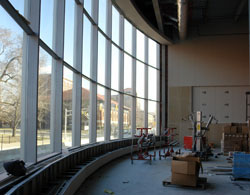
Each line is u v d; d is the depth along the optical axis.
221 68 16.73
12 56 4.06
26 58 4.69
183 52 17.14
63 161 5.84
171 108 16.92
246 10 15.64
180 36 15.95
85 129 8.94
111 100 11.46
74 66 7.92
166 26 17.16
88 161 7.65
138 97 14.62
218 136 16.44
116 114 12.23
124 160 10.25
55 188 4.43
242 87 16.56
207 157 10.24
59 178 5.25
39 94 5.38
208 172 7.80
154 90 16.72
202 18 16.56
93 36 9.41
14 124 4.23
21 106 4.65
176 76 17.09
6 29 3.81
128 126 13.60
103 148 9.91
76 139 8.02
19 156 4.48
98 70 10.04
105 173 7.60
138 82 14.75
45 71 5.70
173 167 6.10
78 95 7.94
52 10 6.16
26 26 4.37
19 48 4.34
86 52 8.88
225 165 9.12
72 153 6.51
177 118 16.80
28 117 4.68
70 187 4.81
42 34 5.38
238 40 16.69
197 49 17.05
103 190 5.66
